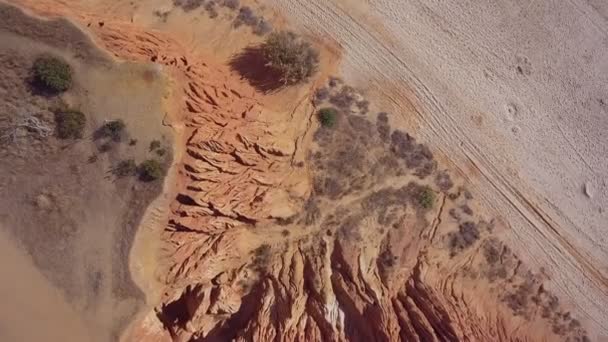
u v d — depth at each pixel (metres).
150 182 20.64
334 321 23.53
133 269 20.41
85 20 22.50
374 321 23.73
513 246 27.70
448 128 27.72
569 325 27.83
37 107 19.55
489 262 27.05
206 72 24.00
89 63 20.34
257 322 22.69
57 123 19.77
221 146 22.05
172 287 21.47
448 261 26.61
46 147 19.83
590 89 28.97
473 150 27.88
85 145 20.17
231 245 22.50
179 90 22.20
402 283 25.47
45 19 19.91
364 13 27.55
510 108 28.52
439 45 28.08
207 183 21.61
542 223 28.20
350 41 27.31
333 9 27.30
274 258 23.52
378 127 26.75
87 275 20.27
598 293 28.47
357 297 23.81
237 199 22.48
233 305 22.61
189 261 21.48
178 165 21.25
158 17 25.20
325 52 27.00
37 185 19.97
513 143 28.34
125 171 20.42
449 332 23.78
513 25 28.73
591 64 29.16
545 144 28.70
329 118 25.78
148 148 20.67
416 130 27.33
